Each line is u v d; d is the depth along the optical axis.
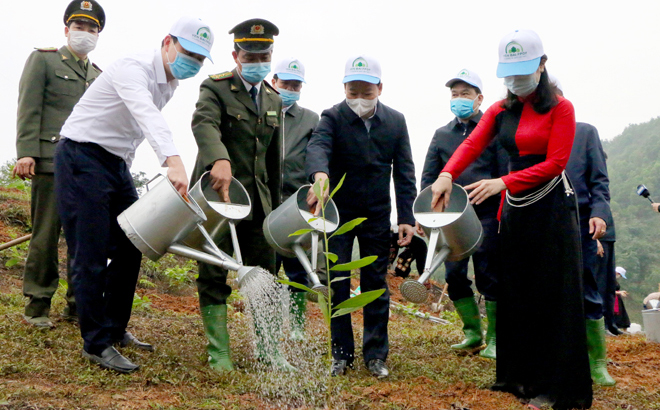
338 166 4.48
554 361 3.58
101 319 3.65
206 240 3.57
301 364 4.34
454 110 5.39
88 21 4.81
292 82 6.08
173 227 3.46
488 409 3.44
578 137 4.84
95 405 2.99
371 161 4.43
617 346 5.83
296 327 5.30
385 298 4.41
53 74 4.68
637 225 63.72
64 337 4.18
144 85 3.63
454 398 3.64
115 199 3.94
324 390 3.58
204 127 4.01
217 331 4.03
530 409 3.47
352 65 4.32
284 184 5.98
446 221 3.77
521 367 3.71
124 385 3.38
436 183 3.87
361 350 5.02
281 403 3.34
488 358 5.06
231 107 4.18
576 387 3.54
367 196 4.43
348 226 2.84
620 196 71.75
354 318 6.95
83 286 3.60
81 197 3.62
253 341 4.45
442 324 7.61
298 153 6.09
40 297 4.41
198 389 3.46
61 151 3.65
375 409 3.31
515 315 3.74
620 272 12.10
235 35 4.17
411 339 5.77
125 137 3.79
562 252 3.64
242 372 3.97
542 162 3.65
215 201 3.98
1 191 10.12
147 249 3.51
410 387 3.86
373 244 4.46
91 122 3.67
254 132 4.26
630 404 3.74
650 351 5.75
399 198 4.62
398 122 4.57
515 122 3.76
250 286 3.38
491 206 5.28
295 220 3.82
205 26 3.68
